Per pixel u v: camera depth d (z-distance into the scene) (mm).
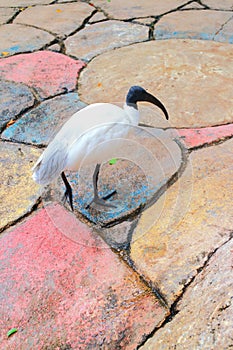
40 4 5012
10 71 3752
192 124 3047
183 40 4102
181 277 2029
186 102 3275
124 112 2430
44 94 3465
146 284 2049
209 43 4031
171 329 1818
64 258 2205
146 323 1898
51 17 4672
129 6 4805
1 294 2072
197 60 3789
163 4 4797
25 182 2678
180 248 2164
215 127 3016
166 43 4070
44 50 4074
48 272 2145
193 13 4559
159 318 1907
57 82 3605
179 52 3918
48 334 1912
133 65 3777
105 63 3830
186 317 1828
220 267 1948
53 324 1942
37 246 2273
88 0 5012
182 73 3633
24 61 3893
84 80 3625
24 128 3123
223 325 1658
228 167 2611
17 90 3512
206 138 2885
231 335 1605
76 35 4297
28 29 4438
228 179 2516
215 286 1862
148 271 2096
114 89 3496
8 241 2314
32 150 2928
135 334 1869
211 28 4262
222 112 3164
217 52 3891
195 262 2076
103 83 3574
